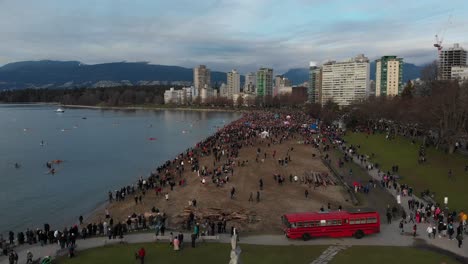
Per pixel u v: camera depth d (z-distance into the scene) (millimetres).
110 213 78250
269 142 162250
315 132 186875
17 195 98188
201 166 116562
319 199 82875
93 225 64562
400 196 82375
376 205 77000
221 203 80188
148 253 51406
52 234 57812
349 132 181875
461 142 136000
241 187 92688
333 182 96062
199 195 86188
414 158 115500
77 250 52812
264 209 76125
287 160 122875
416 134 151500
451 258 50156
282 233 61094
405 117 156625
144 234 59750
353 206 77125
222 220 66500
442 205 74750
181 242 53594
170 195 87062
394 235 59219
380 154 126875
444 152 120188
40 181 112938
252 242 56312
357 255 50719
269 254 50938
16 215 83125
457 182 89438
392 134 160875
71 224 75750
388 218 64938
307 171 109500
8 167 132750
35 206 89250
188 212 73938
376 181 96375
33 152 165000
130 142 196250
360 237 58000
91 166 135375
